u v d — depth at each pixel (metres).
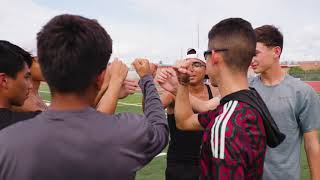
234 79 1.47
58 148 1.00
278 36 2.39
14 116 1.66
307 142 2.39
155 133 1.21
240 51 1.44
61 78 1.02
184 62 2.02
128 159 1.08
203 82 2.91
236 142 1.28
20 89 1.69
